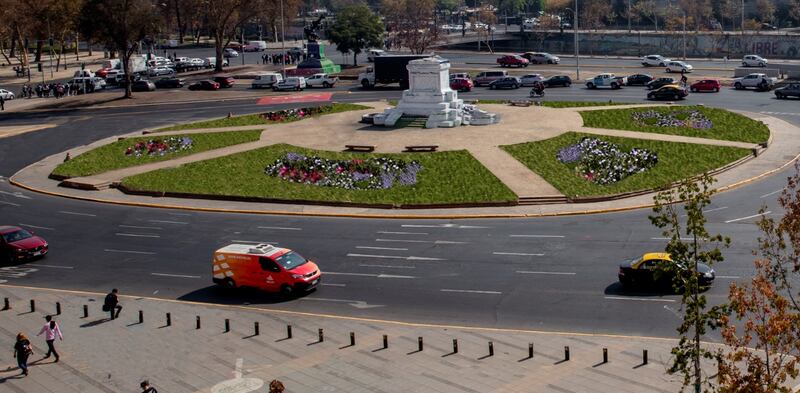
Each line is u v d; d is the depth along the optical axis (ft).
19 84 600.80
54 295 197.57
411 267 204.23
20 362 154.20
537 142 309.42
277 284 188.65
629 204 251.39
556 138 315.17
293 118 384.68
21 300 194.80
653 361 147.84
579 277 191.72
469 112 356.59
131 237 240.73
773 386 101.81
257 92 508.94
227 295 193.26
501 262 204.54
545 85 476.54
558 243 216.95
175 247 229.66
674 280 128.47
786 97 406.62
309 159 298.76
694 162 288.10
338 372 150.00
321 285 195.62
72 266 218.59
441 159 292.40
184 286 200.03
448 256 211.00
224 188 281.13
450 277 196.34
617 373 143.95
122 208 272.92
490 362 150.92
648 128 331.16
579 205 253.03
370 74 505.66
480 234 228.22
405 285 192.75
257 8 643.04
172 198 280.31
